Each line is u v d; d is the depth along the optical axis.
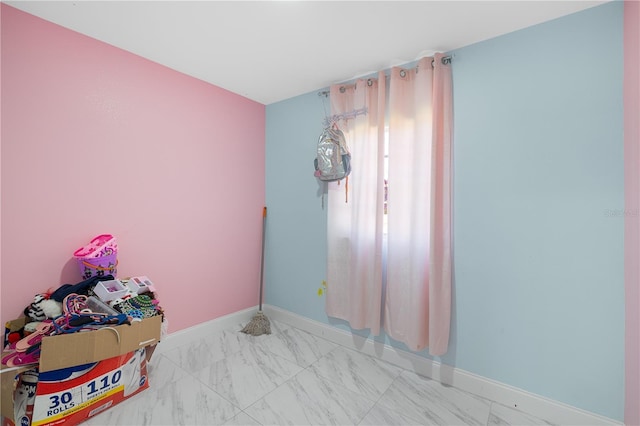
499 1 1.56
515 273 1.82
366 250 2.38
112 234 2.08
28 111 1.72
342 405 1.80
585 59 1.61
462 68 2.00
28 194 1.73
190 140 2.53
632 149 1.43
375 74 2.41
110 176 2.07
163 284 2.38
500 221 1.87
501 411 1.78
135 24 1.81
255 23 1.79
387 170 2.34
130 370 1.77
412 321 2.07
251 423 1.63
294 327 2.93
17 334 1.60
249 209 3.05
